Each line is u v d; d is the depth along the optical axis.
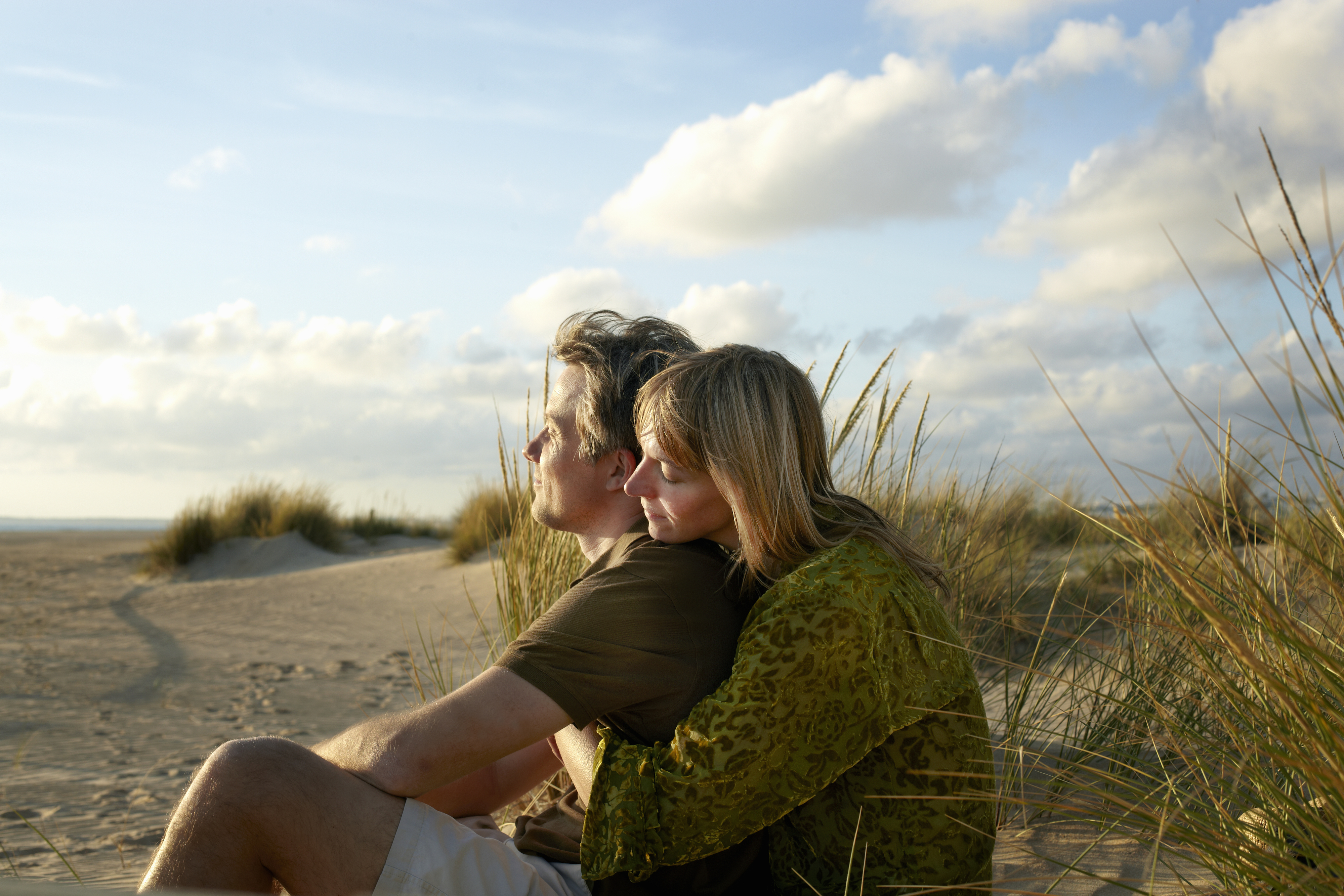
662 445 1.36
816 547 1.33
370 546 14.03
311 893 1.26
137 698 5.02
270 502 13.56
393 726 1.32
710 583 1.38
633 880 1.27
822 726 1.22
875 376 2.64
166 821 2.96
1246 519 1.30
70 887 0.94
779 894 1.37
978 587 2.98
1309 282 1.10
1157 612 1.83
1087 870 1.75
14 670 5.79
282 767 1.24
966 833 1.28
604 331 1.71
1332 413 1.11
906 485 2.72
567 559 2.99
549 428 1.71
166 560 12.21
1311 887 1.05
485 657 4.21
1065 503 1.31
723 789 1.20
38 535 29.33
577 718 1.29
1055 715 2.41
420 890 1.28
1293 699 1.08
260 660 6.30
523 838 1.62
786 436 1.32
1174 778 1.53
